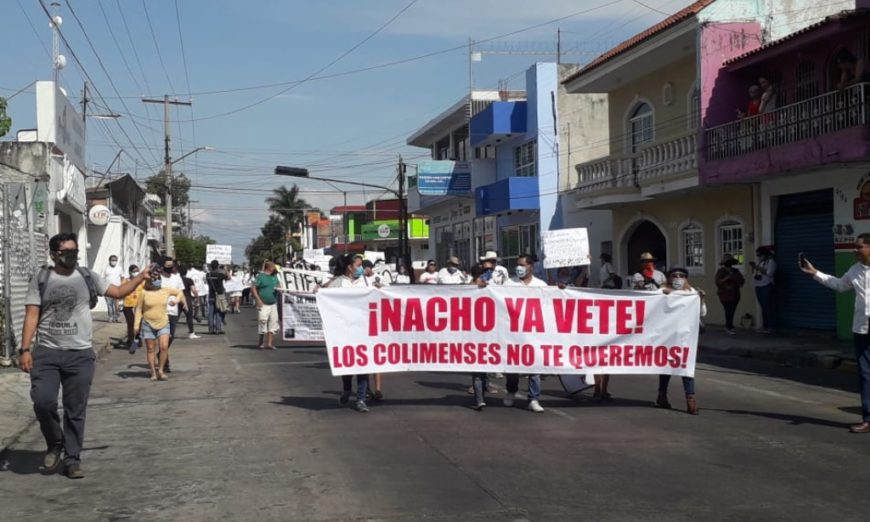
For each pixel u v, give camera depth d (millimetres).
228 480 7496
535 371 10891
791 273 21078
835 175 18844
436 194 39438
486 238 40594
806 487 7148
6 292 15008
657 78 25922
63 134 28031
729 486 7180
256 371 15391
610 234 31641
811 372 15047
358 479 7445
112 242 38344
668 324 10914
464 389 12859
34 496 7090
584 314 10961
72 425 7676
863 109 16312
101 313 33969
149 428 10008
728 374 14758
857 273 9508
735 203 22703
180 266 22875
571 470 7727
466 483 7285
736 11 21688
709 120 21609
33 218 17484
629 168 25562
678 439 9086
